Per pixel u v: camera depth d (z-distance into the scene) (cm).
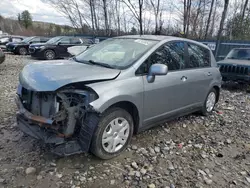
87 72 288
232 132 420
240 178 282
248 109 568
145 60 327
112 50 366
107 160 300
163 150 336
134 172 279
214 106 541
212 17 1917
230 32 1902
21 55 1705
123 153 318
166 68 309
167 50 368
